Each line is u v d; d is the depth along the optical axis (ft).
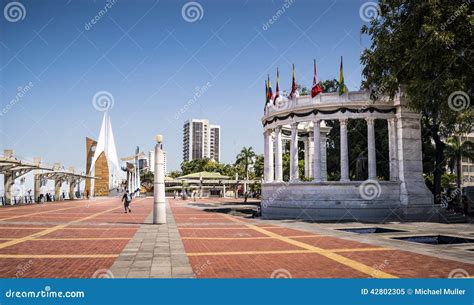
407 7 93.91
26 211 133.08
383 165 151.12
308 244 56.59
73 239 60.39
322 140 149.59
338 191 114.42
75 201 240.73
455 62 85.15
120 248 51.55
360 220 105.81
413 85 89.40
